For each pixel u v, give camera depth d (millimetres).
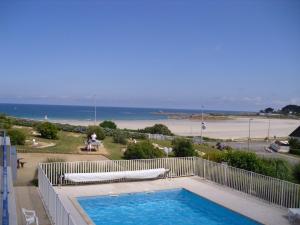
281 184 16422
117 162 21094
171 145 39500
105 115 161500
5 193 10445
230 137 76812
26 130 44312
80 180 19219
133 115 172000
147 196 18703
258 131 98438
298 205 15445
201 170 22203
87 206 17031
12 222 9445
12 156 18625
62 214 10922
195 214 16406
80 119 118250
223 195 18047
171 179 21594
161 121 124875
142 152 26672
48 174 19312
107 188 19188
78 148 33031
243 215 14953
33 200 15500
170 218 15836
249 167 20000
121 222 15211
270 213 15203
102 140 40312
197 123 118500
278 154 49281
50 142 36000
